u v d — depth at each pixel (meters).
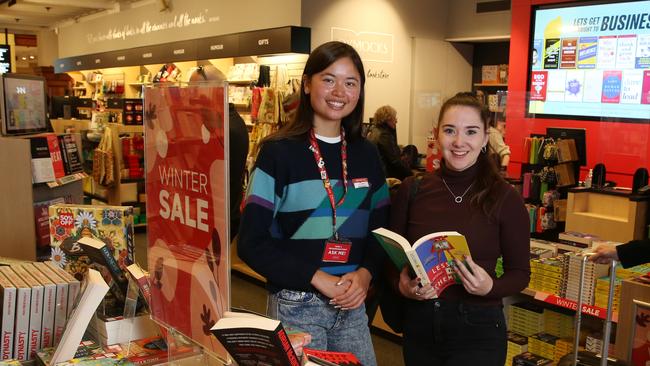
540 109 8.23
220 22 8.73
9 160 3.00
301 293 1.95
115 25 12.25
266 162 1.93
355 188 2.02
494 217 2.06
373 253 2.09
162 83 1.34
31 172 3.06
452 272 2.01
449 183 2.14
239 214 4.20
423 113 8.24
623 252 2.37
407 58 8.64
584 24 7.64
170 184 1.34
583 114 7.76
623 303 2.57
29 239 3.07
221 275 1.17
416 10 8.71
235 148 4.05
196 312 1.28
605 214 3.57
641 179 3.48
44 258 3.18
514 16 8.30
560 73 7.95
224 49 8.00
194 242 1.26
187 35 9.54
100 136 8.80
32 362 1.70
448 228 2.09
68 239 2.09
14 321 1.72
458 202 2.11
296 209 1.96
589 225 3.54
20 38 17.95
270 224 1.93
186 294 1.32
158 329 1.81
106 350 1.71
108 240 2.07
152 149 1.42
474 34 8.96
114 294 1.86
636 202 3.34
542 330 3.44
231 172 4.06
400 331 2.31
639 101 7.17
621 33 7.30
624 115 5.08
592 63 7.61
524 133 4.73
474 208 2.08
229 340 1.04
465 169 2.12
